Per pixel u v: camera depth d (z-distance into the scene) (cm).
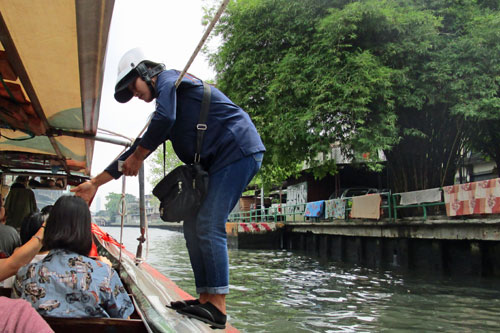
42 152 582
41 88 342
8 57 291
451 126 1186
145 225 405
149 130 196
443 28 1135
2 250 319
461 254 1011
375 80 994
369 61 1021
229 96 1266
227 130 208
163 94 197
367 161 1260
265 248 2066
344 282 938
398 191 1305
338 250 1559
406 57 1079
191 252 213
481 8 1136
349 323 565
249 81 1223
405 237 1182
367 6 1012
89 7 225
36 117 409
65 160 610
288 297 752
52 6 228
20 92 358
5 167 646
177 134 212
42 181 688
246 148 207
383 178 2184
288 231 2059
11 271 195
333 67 1060
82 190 225
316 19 1113
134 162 210
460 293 781
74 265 185
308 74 1110
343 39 1049
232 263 1373
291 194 2742
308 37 1131
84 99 357
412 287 857
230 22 1242
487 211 887
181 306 218
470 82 1022
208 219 202
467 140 1248
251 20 1191
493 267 927
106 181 228
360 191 1828
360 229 1388
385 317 599
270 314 618
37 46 276
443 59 1047
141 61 213
